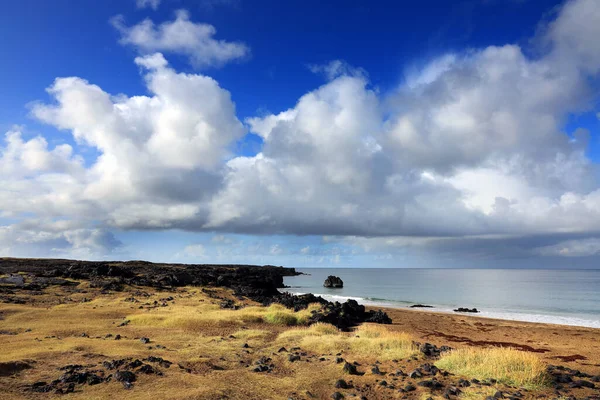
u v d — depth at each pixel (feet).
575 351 82.89
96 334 69.05
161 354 53.06
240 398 36.29
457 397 39.70
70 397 33.83
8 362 41.42
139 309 108.88
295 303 148.36
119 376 39.32
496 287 415.44
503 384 43.91
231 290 191.11
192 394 35.37
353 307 142.82
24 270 192.54
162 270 270.67
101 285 153.38
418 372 47.34
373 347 64.54
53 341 58.23
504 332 117.91
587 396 40.27
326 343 66.64
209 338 70.49
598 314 178.81
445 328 125.08
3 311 90.27
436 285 463.01
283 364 52.90
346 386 43.09
